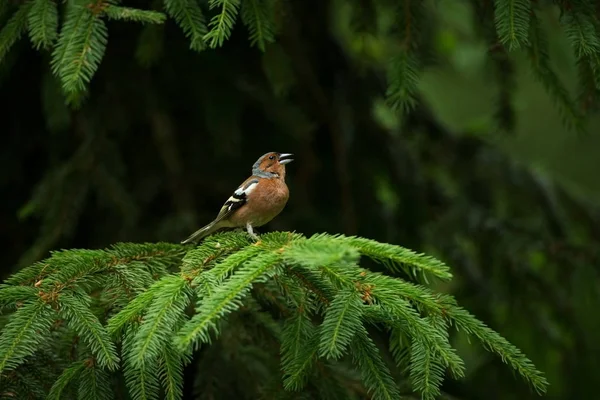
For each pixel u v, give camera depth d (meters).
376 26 9.61
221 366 8.23
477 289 11.70
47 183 10.23
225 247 7.16
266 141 12.22
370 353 6.42
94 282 6.93
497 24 7.18
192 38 7.68
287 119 10.93
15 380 6.49
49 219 10.00
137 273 7.07
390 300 6.31
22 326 6.21
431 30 11.93
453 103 19.03
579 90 8.33
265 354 8.34
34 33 7.50
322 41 13.00
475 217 12.06
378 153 12.62
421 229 12.27
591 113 8.88
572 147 18.27
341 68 13.01
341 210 12.52
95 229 11.24
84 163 10.37
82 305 6.48
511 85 10.40
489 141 12.95
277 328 8.03
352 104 12.71
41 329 6.26
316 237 6.47
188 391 9.83
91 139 10.50
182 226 10.89
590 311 12.90
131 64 10.98
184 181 11.70
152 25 9.15
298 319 6.66
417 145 13.05
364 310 6.27
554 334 11.60
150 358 6.19
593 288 11.49
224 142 10.77
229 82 10.98
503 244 11.82
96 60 7.45
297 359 6.38
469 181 12.73
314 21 12.91
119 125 10.87
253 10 7.81
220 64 10.98
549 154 18.28
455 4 13.86
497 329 11.77
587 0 7.31
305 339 6.56
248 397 8.09
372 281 6.48
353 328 6.05
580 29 7.16
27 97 11.63
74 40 7.45
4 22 8.21
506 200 12.66
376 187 12.75
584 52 7.07
